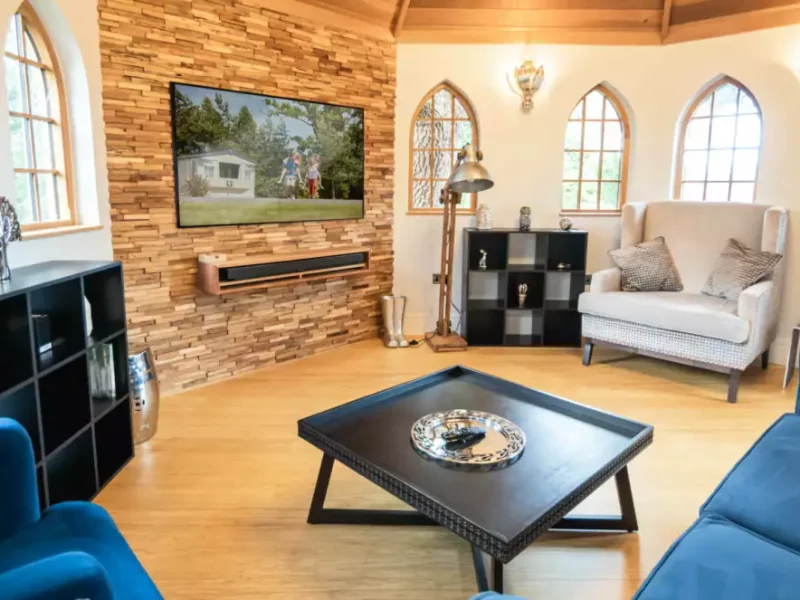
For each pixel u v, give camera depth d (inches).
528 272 188.7
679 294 164.2
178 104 135.0
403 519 89.7
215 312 151.1
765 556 52.5
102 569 41.7
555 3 178.1
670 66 182.5
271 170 156.8
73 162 121.0
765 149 168.6
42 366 84.6
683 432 122.7
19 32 110.1
